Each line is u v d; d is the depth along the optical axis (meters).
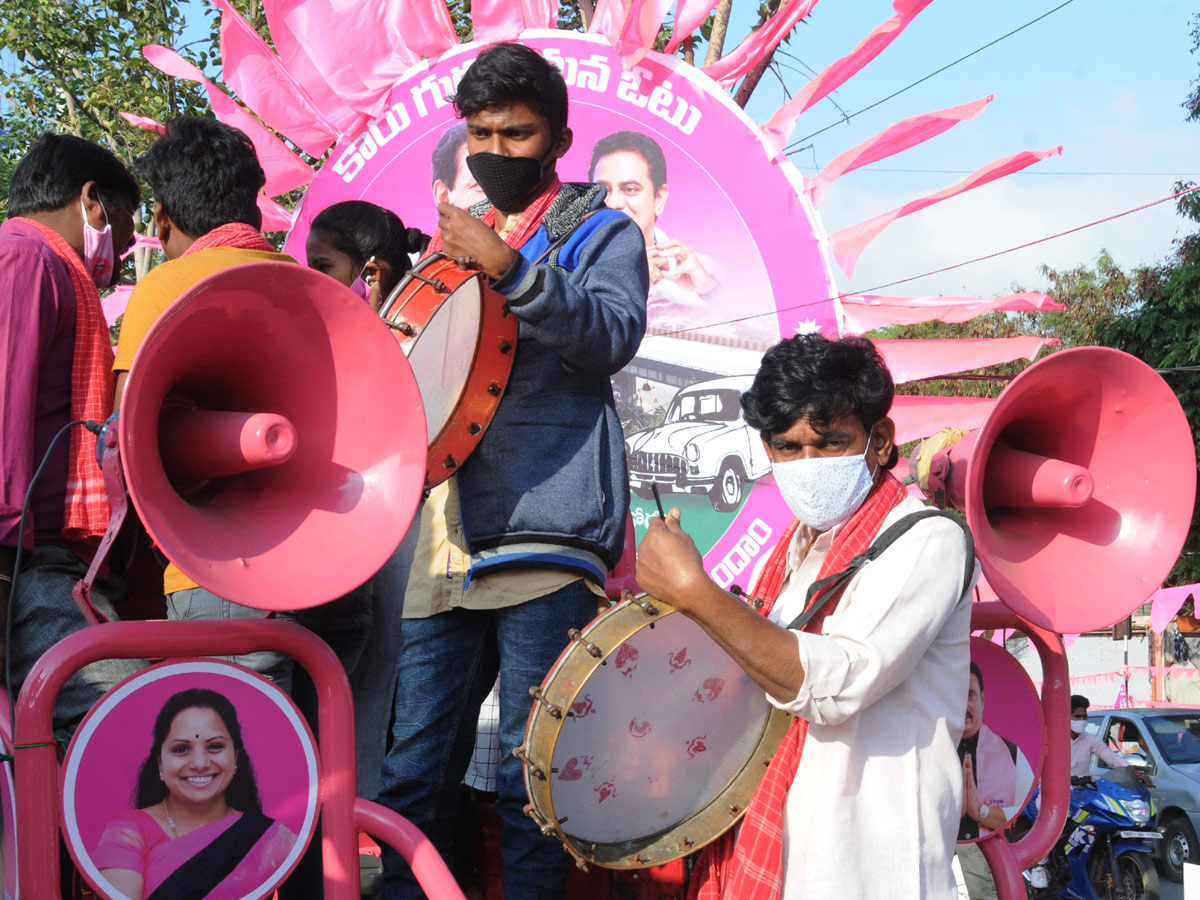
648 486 7.61
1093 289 23.25
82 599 2.03
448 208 2.39
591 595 2.73
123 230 2.98
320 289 1.96
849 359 2.23
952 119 7.20
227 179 2.89
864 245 7.89
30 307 2.46
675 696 2.27
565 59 7.74
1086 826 9.30
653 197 7.64
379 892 3.25
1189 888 4.80
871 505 2.29
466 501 2.71
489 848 3.46
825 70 7.35
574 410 2.71
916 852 2.11
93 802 1.87
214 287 1.84
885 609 2.10
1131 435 2.59
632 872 2.90
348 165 8.05
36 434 2.55
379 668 3.48
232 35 8.00
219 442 1.91
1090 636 23.67
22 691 1.88
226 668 2.02
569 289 2.44
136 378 1.78
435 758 2.77
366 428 2.05
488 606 2.67
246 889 1.97
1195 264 17.08
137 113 14.69
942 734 2.21
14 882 2.06
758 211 7.52
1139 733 12.56
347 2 7.97
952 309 8.28
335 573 1.93
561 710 2.10
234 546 1.90
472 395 2.62
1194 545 18.72
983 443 2.41
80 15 15.07
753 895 2.13
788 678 2.00
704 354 7.58
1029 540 2.63
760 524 7.44
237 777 1.99
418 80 7.97
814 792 2.15
